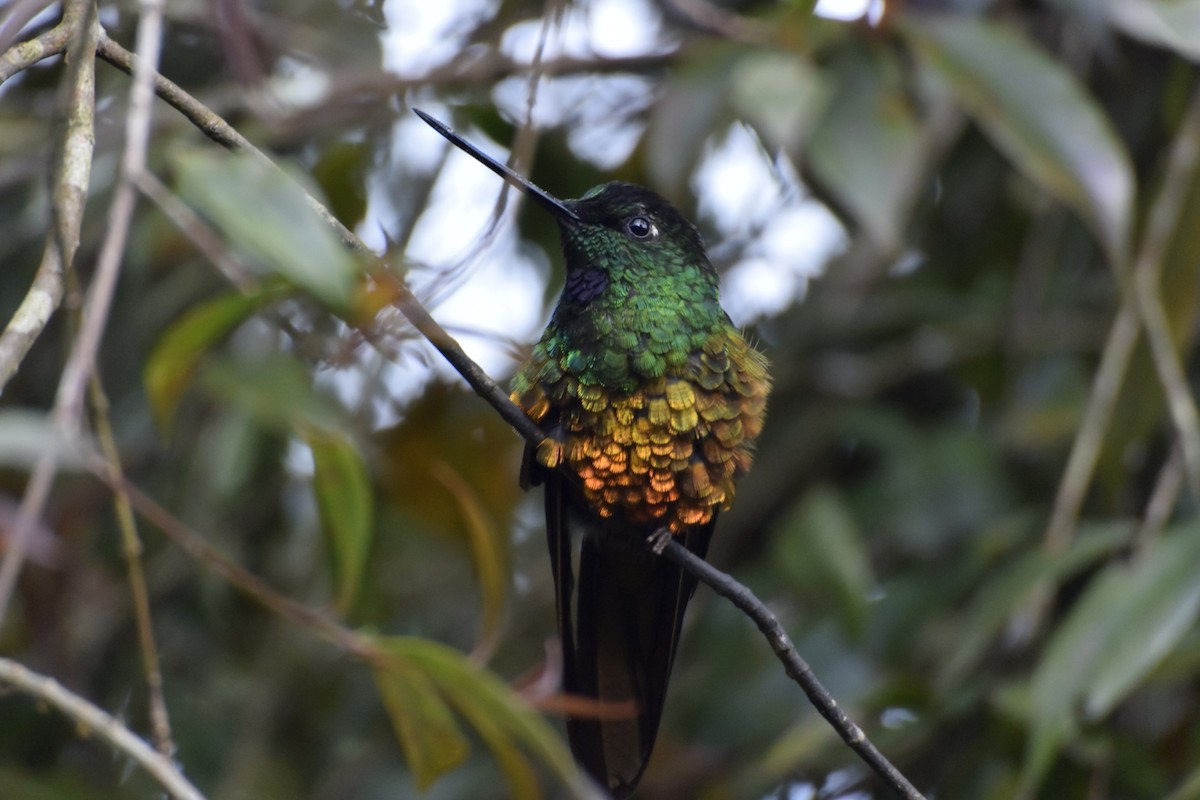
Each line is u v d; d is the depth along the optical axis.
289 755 9.15
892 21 7.03
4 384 3.52
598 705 6.23
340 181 8.20
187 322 5.23
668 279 6.49
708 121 7.15
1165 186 7.68
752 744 8.35
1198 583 6.59
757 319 10.23
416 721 5.71
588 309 6.45
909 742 7.62
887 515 9.06
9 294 8.68
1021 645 7.60
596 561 6.63
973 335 9.71
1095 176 6.62
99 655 8.85
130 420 8.64
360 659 5.68
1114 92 9.35
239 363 6.49
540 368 6.42
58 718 8.63
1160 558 6.74
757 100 6.61
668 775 8.45
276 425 7.55
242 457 8.37
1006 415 9.45
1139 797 7.62
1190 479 7.13
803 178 8.87
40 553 5.59
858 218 6.65
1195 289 7.63
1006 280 9.97
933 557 9.00
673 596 6.54
